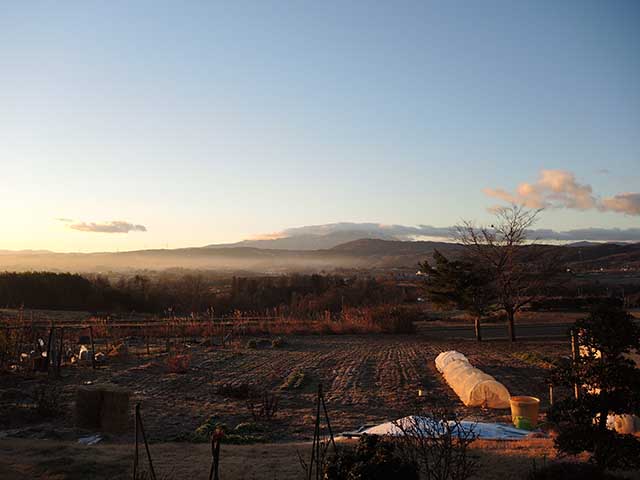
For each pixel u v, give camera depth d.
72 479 9.61
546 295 38.62
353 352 34.12
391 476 7.16
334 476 7.55
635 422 11.91
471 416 17.56
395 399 20.30
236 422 16.59
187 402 19.28
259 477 9.79
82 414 15.08
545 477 8.78
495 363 29.08
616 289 69.19
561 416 8.75
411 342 39.41
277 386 22.88
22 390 19.92
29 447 11.86
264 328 45.38
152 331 40.53
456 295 38.94
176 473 10.06
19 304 58.47
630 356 11.75
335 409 18.61
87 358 27.08
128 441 13.96
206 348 35.31
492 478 9.29
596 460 8.62
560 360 9.54
